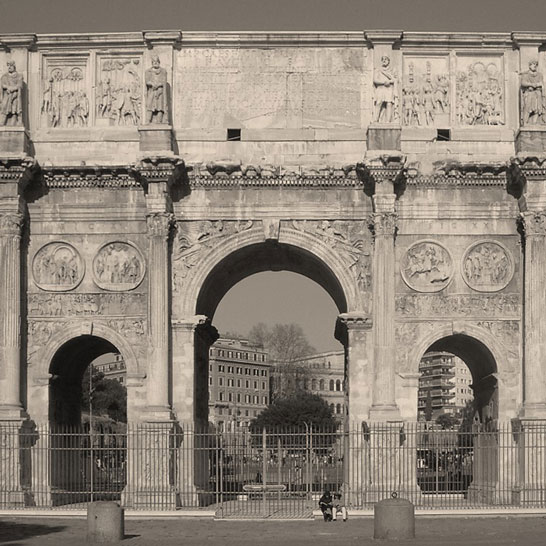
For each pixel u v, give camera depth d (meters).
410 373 57.03
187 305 57.53
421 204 57.78
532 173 56.03
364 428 56.38
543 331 56.09
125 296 57.94
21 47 58.75
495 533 44.59
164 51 58.56
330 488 66.44
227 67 58.78
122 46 58.91
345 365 62.09
